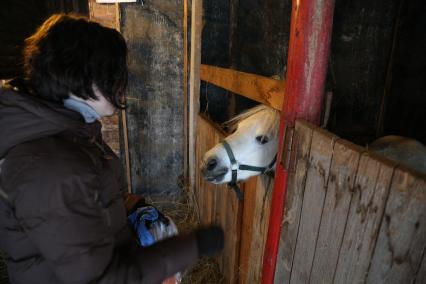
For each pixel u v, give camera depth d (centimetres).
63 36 56
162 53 250
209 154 130
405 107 231
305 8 79
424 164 148
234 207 168
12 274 61
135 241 82
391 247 59
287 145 92
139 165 276
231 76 155
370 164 62
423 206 51
